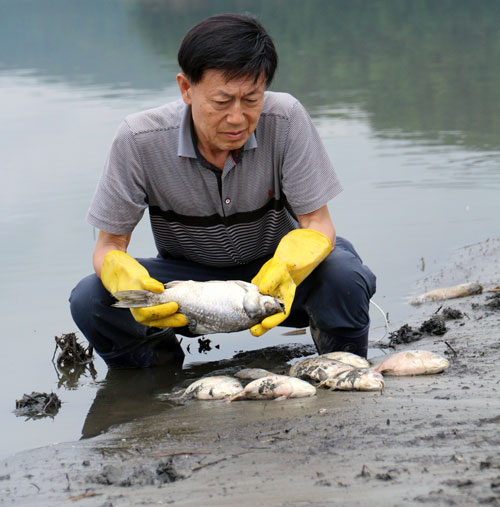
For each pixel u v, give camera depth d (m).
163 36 31.92
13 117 15.85
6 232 9.21
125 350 5.68
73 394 5.30
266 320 4.64
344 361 5.05
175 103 5.04
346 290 5.20
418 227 8.92
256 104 4.40
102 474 3.61
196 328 4.74
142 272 4.79
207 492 3.25
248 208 5.15
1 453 4.33
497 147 12.21
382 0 37.38
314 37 27.41
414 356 4.93
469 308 6.58
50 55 28.61
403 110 15.33
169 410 4.70
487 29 27.03
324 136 13.42
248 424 4.12
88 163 12.14
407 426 3.79
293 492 3.14
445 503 2.89
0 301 7.25
